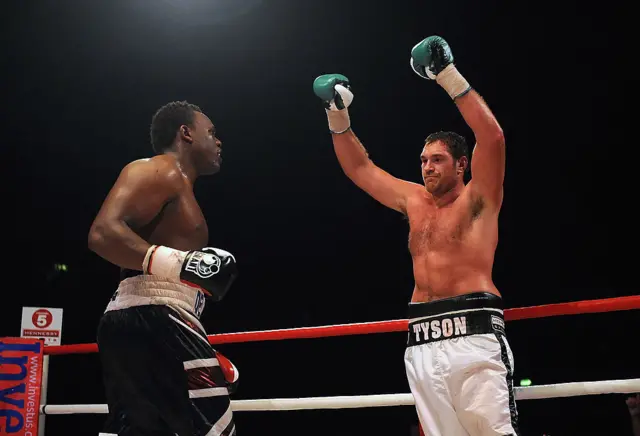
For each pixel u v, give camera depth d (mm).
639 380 2166
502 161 2229
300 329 2957
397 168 13461
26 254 12031
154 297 2002
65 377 11734
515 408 2080
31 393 4184
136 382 1969
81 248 12453
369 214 14953
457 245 2266
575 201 13094
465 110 2238
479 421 2033
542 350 11641
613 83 12133
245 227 14836
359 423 12633
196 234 2137
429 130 13180
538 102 12922
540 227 13258
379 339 13492
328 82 2643
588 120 12688
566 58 11953
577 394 2260
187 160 2277
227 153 14391
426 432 2145
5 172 11797
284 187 14805
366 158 2723
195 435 1900
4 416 4113
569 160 13133
